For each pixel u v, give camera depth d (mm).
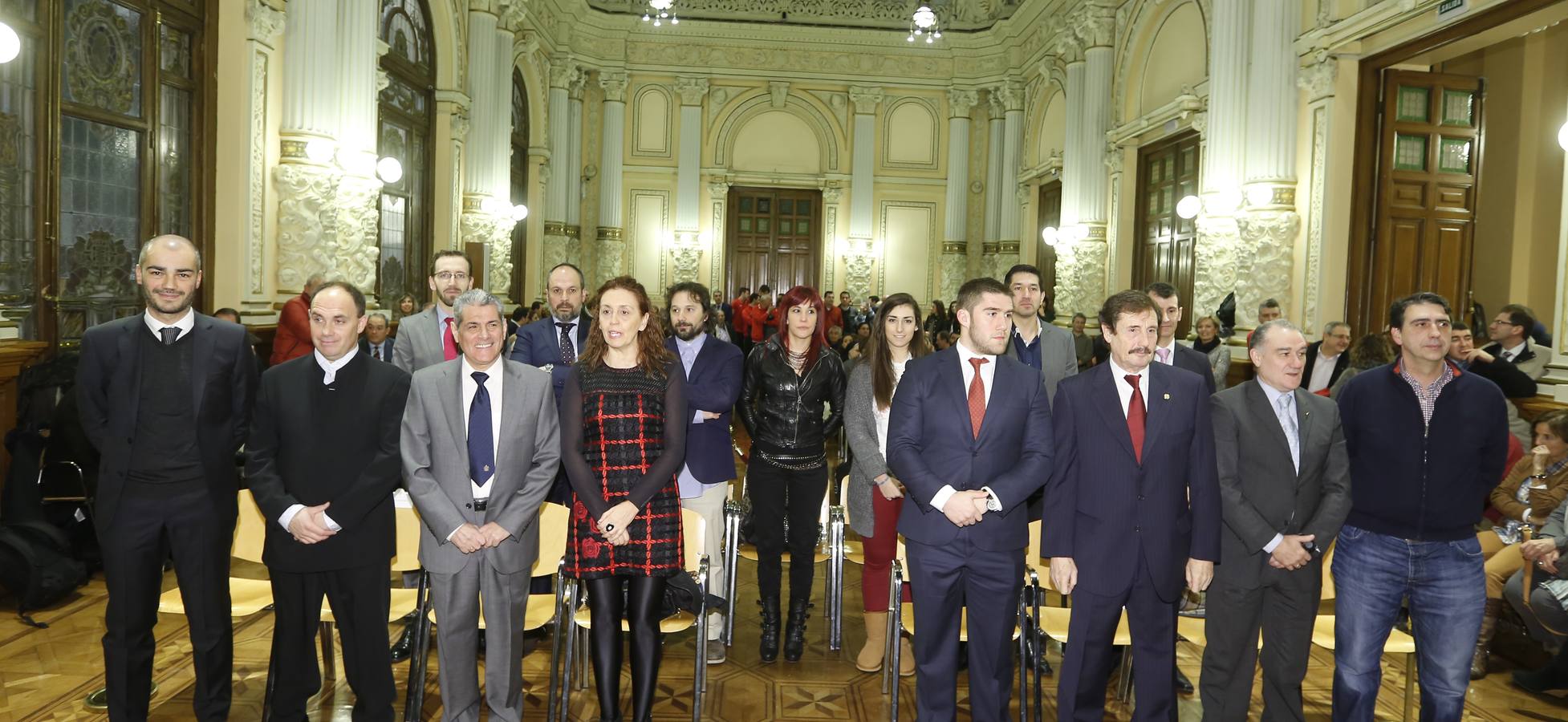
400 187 10953
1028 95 16922
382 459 3141
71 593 4938
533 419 3256
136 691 3207
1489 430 3094
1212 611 3320
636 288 3355
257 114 7285
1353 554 3246
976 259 18531
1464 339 5590
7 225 5438
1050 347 4473
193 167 6918
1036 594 3504
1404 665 4465
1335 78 7840
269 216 7531
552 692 3471
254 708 3668
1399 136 7855
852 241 18594
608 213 18125
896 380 3979
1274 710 3344
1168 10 11539
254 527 3635
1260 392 3301
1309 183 8148
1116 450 3207
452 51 11797
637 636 3309
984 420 3297
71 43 5832
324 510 3088
